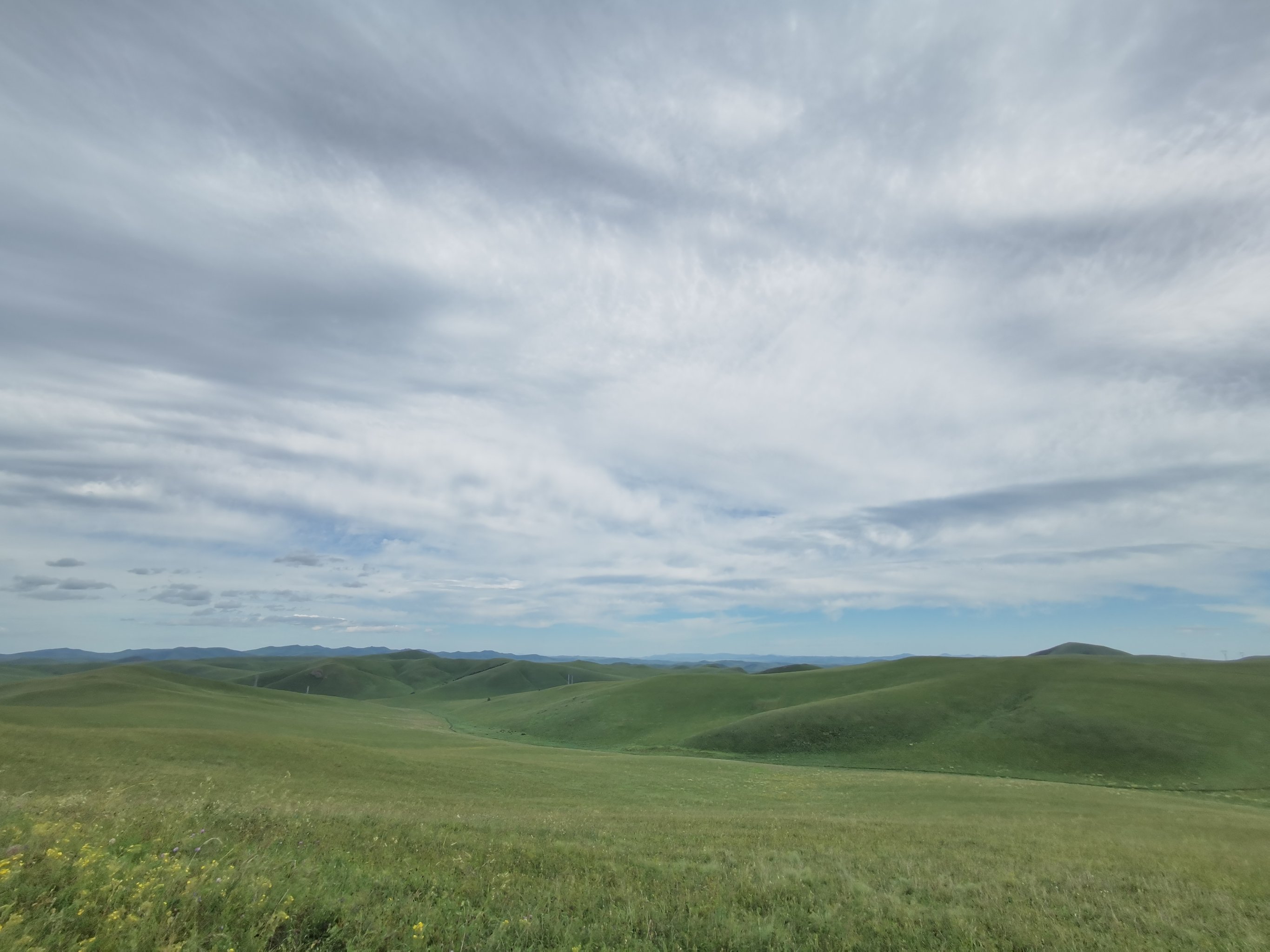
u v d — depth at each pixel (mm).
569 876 11852
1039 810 36469
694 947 8414
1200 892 13867
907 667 138250
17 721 60812
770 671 189125
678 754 91188
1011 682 111188
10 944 5672
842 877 13086
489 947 7641
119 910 6496
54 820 10180
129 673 135875
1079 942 9844
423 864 11594
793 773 61250
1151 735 83188
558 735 121000
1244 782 70438
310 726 89000
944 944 9391
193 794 20844
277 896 7820
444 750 70562
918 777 58906
